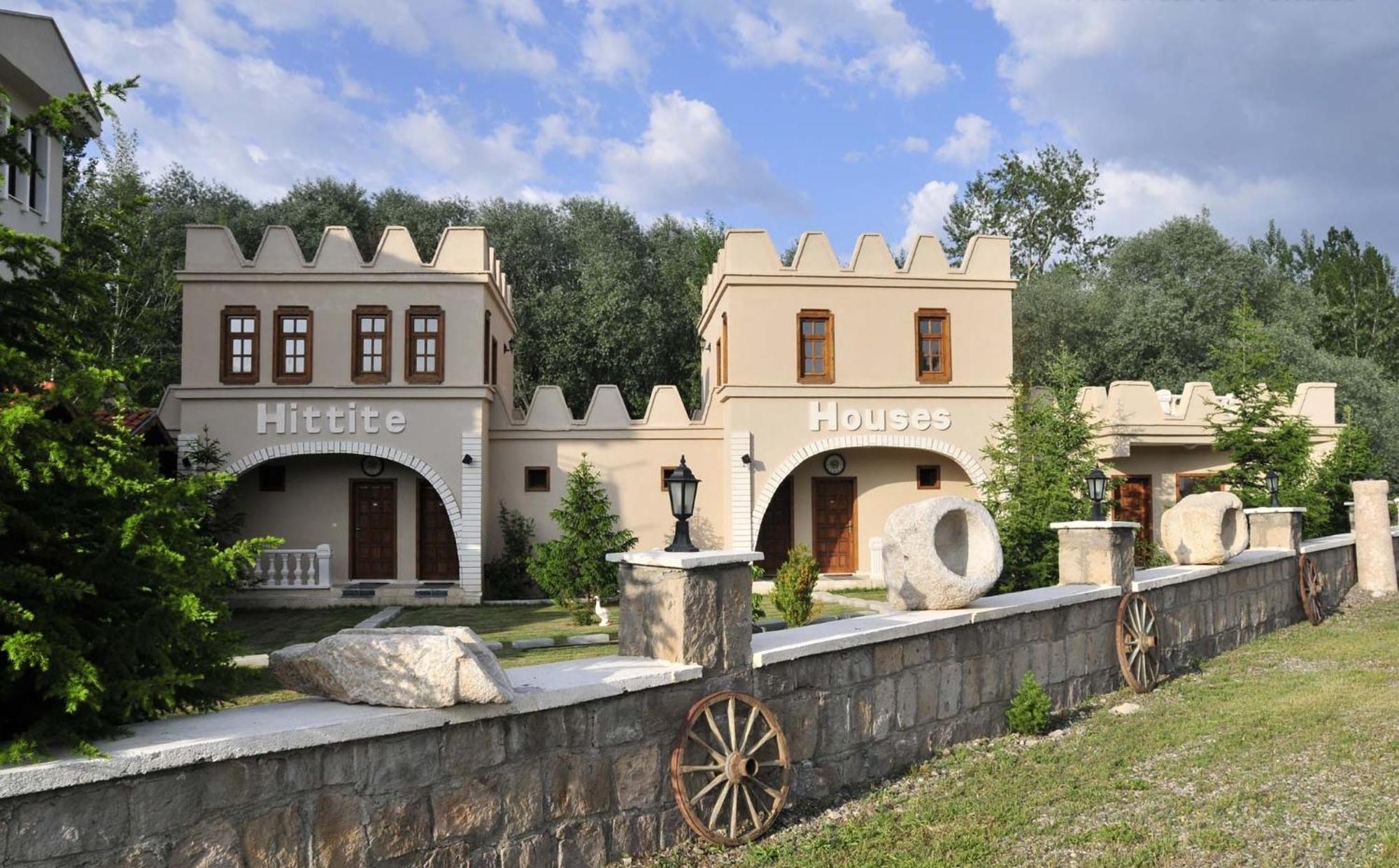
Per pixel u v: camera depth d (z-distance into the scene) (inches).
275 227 838.5
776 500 952.3
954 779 274.8
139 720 164.4
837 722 264.2
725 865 213.8
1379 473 956.0
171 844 144.6
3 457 141.5
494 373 944.9
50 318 173.5
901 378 889.5
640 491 921.5
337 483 890.7
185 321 828.0
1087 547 403.5
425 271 847.1
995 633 328.2
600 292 1457.9
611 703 208.8
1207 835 227.0
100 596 161.6
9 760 134.6
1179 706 365.1
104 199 1029.8
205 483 167.0
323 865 160.7
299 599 821.9
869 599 767.1
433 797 176.6
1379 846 217.8
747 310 880.3
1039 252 1736.0
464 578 827.4
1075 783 270.8
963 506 332.2
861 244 893.8
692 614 226.7
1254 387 819.4
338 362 837.8
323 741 160.4
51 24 547.5
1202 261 1450.5
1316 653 469.7
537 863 192.2
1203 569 472.4
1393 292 2069.4
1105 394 924.0
